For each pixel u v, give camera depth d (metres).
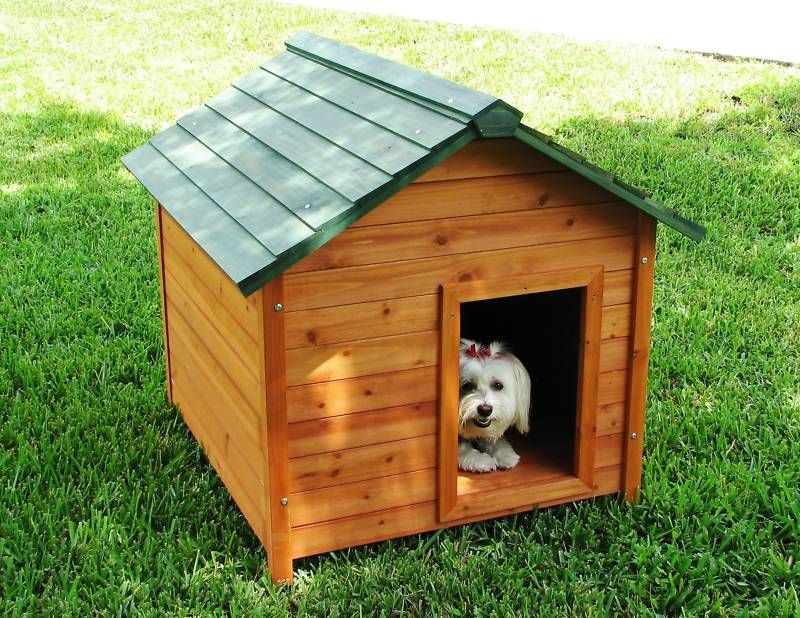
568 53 6.17
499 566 2.62
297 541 2.59
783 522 2.77
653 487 2.85
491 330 3.24
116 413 3.11
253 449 2.60
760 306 3.68
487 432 2.82
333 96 2.78
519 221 2.58
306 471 2.56
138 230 4.18
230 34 6.83
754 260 3.95
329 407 2.54
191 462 2.97
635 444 2.82
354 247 2.48
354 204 2.36
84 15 7.27
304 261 2.45
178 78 6.02
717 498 2.82
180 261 2.95
